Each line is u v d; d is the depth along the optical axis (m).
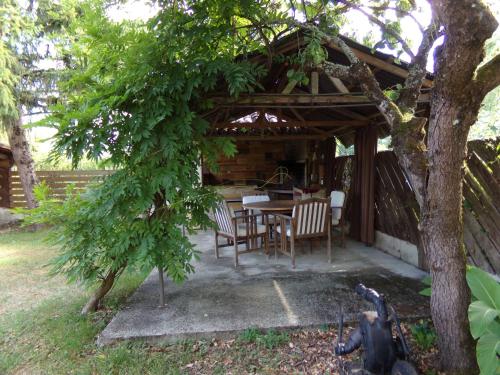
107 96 2.85
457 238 2.14
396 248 4.89
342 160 6.98
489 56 4.75
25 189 8.55
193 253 3.18
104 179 3.23
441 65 1.90
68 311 3.39
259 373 2.31
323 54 2.90
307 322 2.86
